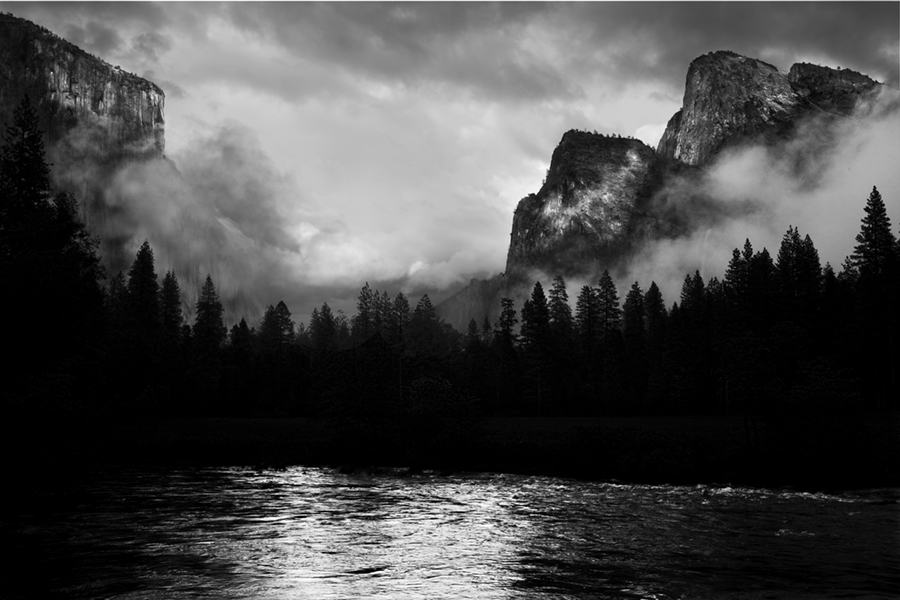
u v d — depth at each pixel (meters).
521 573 17.48
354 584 16.28
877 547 20.80
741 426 62.44
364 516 27.31
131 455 55.19
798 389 43.16
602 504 30.78
